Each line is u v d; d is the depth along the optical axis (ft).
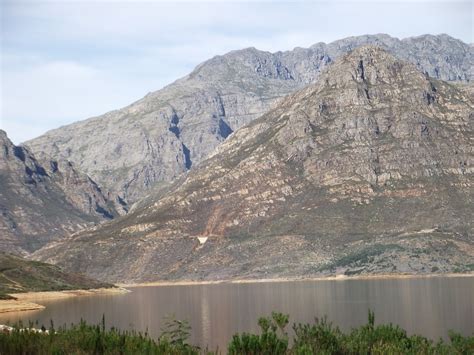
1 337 300.61
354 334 312.91
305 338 300.20
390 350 288.92
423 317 650.84
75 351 292.40
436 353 298.76
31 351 296.30
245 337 286.25
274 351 282.36
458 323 606.14
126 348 293.43
